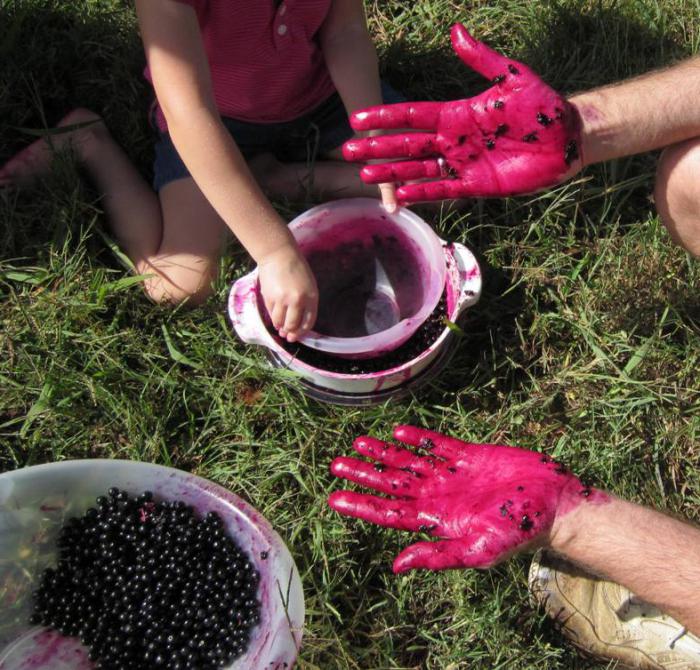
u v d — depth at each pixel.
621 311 0.97
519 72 0.75
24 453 0.90
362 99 0.97
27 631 0.82
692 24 1.12
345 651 0.80
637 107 0.78
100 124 1.04
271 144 1.04
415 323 0.86
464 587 0.84
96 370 0.92
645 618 0.81
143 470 0.84
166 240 0.97
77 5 1.10
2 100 1.04
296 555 0.86
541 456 0.78
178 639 0.80
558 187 1.01
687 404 0.92
